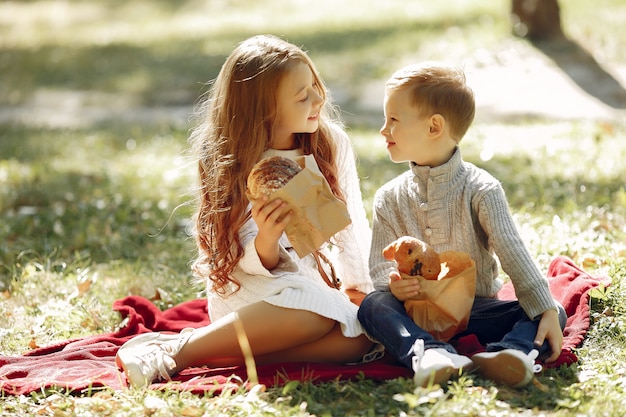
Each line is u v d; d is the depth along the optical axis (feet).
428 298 11.92
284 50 12.86
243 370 12.24
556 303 12.51
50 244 20.17
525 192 21.98
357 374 11.62
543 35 47.16
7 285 17.74
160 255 19.31
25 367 12.87
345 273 14.20
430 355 11.00
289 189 11.56
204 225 13.16
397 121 12.64
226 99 13.00
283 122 12.87
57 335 14.85
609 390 10.93
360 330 12.19
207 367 12.60
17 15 88.07
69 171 28.84
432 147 12.61
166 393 11.36
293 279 12.17
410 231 12.90
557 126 31.50
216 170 12.96
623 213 19.02
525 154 26.81
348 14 65.36
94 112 46.26
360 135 33.27
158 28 71.15
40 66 60.03
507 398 10.83
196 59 56.24
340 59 50.26
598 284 13.88
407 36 52.95
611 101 37.78
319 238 11.73
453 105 12.45
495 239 12.21
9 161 30.94
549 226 17.84
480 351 12.28
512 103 38.47
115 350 13.65
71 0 94.94
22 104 49.65
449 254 12.09
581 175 23.17
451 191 12.62
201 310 15.52
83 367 12.87
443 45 48.93
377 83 45.03
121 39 67.67
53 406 11.27
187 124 38.63
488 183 12.46
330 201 11.73
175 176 27.22
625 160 24.57
